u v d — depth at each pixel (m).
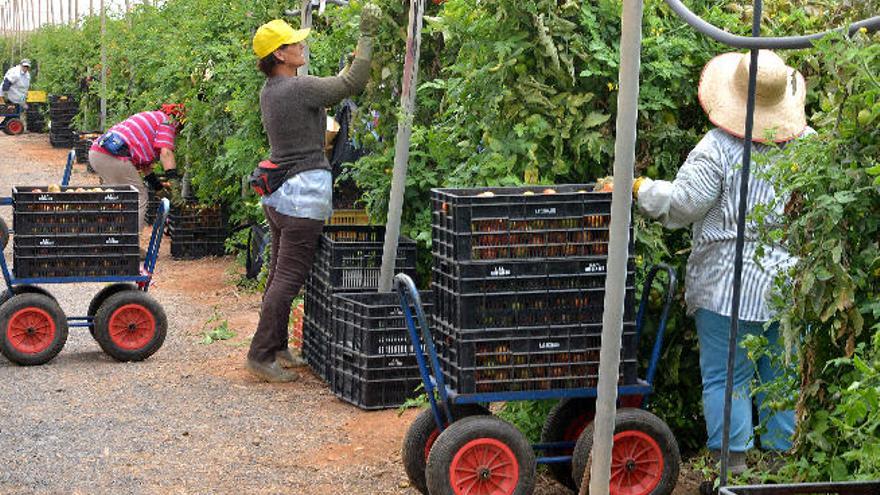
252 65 10.82
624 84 3.86
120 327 8.39
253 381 7.84
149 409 7.14
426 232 7.46
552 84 6.14
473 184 6.28
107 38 21.66
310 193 7.62
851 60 3.98
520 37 6.02
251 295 10.96
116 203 8.39
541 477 5.77
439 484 4.93
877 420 3.71
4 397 7.43
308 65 9.56
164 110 12.56
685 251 5.80
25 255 8.29
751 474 5.04
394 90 7.77
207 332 9.38
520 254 4.93
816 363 4.41
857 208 4.13
